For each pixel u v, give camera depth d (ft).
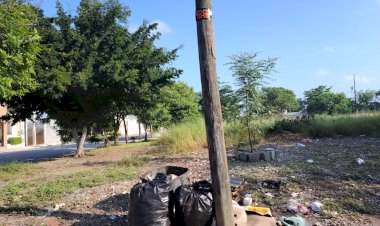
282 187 22.17
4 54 18.80
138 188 15.29
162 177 16.76
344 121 52.03
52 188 24.89
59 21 45.62
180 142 46.37
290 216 17.65
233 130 46.11
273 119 53.72
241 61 33.86
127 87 48.21
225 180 14.12
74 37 44.75
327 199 19.99
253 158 32.07
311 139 46.73
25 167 38.29
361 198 20.22
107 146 77.20
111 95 50.98
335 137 47.75
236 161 32.45
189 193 14.94
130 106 56.39
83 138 52.85
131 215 15.28
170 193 15.37
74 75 43.50
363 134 48.55
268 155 32.04
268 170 27.27
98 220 18.35
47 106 49.44
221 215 14.02
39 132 147.02
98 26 47.78
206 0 14.16
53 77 40.57
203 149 44.39
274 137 48.67
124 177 28.17
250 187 22.48
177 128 54.08
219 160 14.08
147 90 50.34
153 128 106.63
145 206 14.85
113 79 45.80
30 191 24.80
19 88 26.13
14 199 22.89
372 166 27.43
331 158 31.40
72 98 49.14
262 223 15.87
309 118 55.16
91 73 44.47
